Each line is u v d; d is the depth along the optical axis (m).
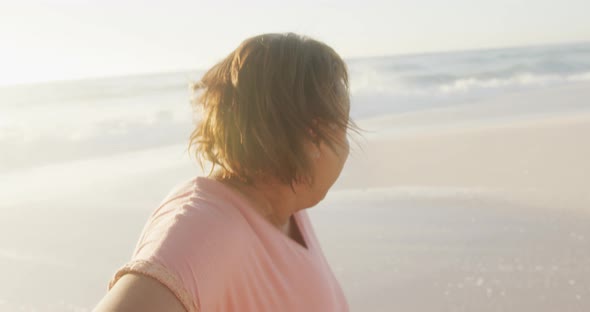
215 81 0.86
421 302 3.24
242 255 0.76
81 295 3.58
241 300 0.76
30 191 6.27
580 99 12.98
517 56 38.75
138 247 0.75
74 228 4.86
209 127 0.87
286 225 1.02
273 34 0.87
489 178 5.78
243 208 0.81
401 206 4.96
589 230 4.11
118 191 6.14
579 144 7.21
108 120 14.23
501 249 3.88
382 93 19.30
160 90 26.61
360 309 3.18
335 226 4.50
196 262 0.67
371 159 6.98
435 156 7.10
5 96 25.34
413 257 3.84
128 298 0.61
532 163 6.36
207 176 0.90
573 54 37.94
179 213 0.74
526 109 11.98
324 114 0.82
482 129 9.05
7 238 4.59
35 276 3.84
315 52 0.85
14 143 10.55
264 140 0.81
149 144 10.08
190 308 0.64
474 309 3.13
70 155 9.25
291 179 0.84
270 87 0.82
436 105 14.55
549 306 3.12
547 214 4.51
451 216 4.61
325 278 0.96
